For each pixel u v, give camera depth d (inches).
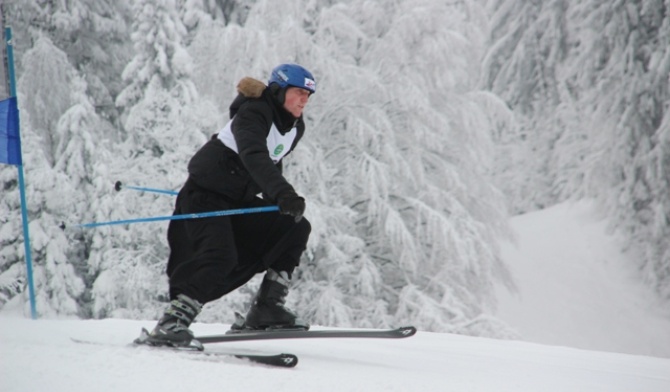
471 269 1589.6
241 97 368.8
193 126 1521.9
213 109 1558.8
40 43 1736.0
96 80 1822.1
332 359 378.0
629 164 2060.8
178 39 1557.6
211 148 376.2
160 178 1507.1
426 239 1612.9
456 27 1668.3
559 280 2150.6
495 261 1702.8
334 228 1567.4
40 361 277.0
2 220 1406.3
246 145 348.5
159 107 1530.5
